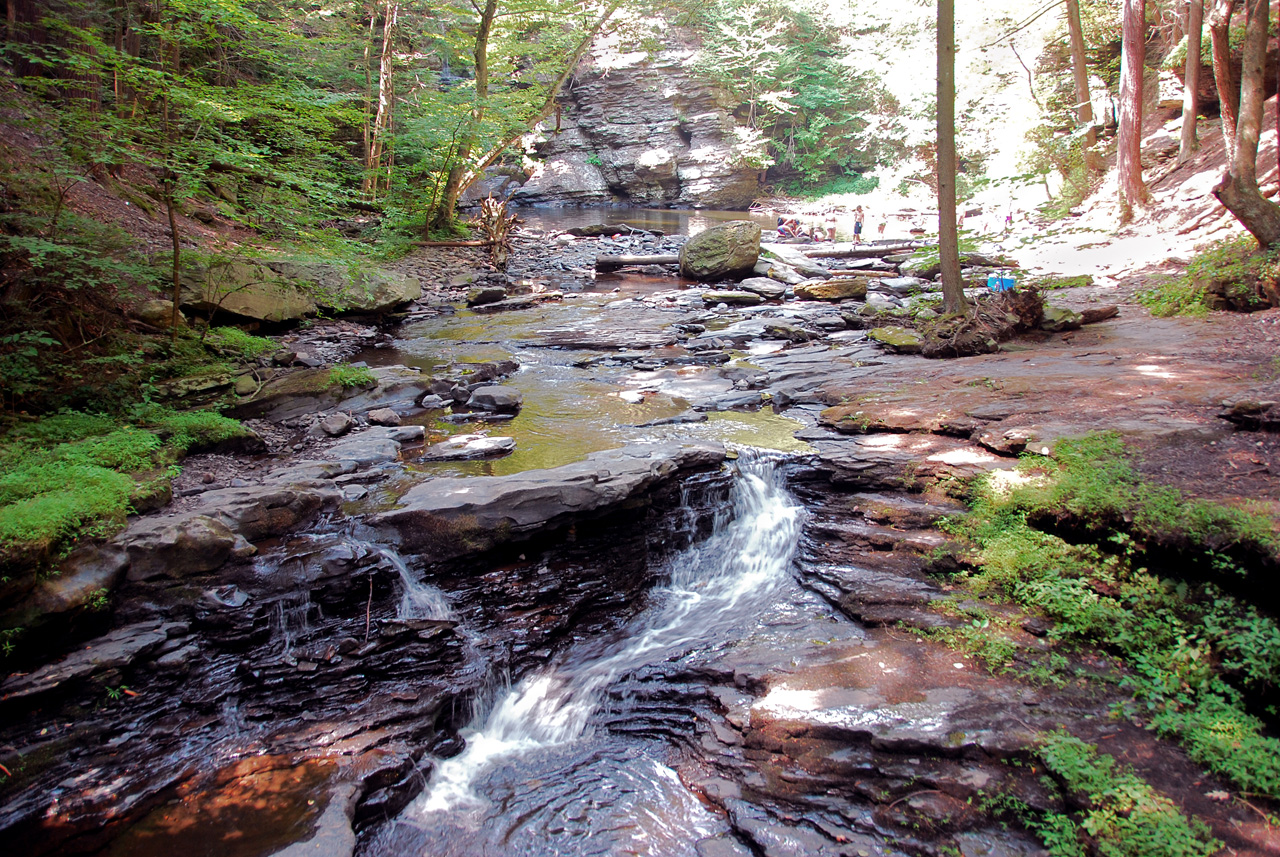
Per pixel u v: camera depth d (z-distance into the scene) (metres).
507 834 4.71
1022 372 9.64
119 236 9.06
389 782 4.90
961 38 28.41
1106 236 19.67
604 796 5.00
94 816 4.40
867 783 4.61
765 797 4.68
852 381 10.29
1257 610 4.86
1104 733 4.60
